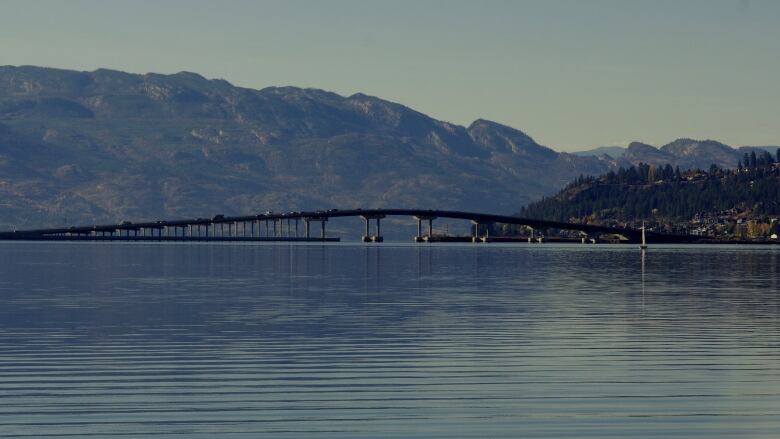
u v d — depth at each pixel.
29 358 51.44
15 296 92.75
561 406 40.31
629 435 35.97
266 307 80.69
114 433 36.25
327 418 38.38
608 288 107.25
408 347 55.59
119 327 65.44
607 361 50.66
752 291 101.88
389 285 112.75
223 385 44.28
